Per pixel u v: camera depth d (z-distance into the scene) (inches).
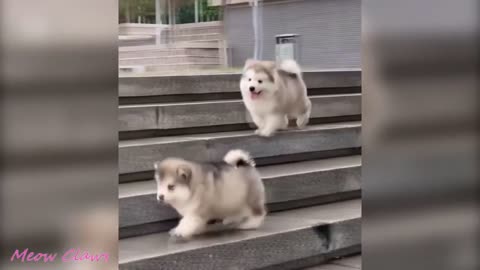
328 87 219.3
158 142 169.8
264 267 156.3
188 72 216.8
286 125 194.1
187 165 152.9
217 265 149.9
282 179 173.9
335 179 182.4
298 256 160.6
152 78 189.5
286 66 196.7
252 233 157.2
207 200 153.7
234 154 159.8
